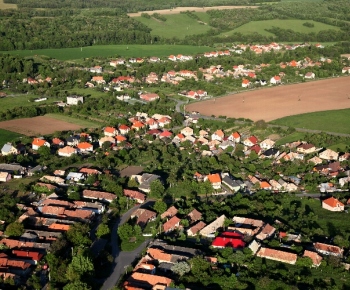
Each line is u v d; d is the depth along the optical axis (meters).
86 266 179.88
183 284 177.12
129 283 177.00
